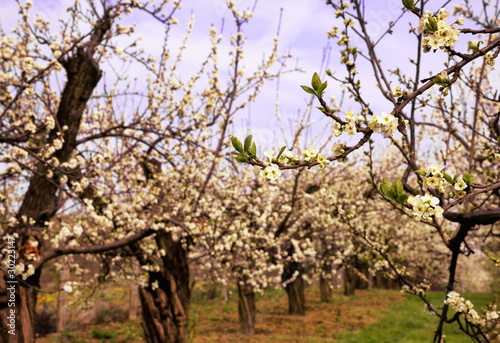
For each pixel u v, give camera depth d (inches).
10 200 265.9
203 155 304.0
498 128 174.2
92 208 203.2
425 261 810.8
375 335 510.3
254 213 434.9
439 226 137.8
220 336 510.6
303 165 70.2
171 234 325.1
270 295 871.1
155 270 299.4
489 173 187.0
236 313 682.2
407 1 73.4
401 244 690.2
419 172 74.6
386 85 150.4
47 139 233.5
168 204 298.8
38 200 231.5
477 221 122.1
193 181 323.6
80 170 229.9
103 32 256.5
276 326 586.6
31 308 225.5
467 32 70.9
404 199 69.6
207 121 319.6
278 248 473.4
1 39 229.9
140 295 321.1
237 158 69.1
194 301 767.1
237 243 368.8
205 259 378.9
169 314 313.9
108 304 680.4
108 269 321.1
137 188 291.4
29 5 237.3
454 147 166.7
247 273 441.4
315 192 509.7
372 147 141.2
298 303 679.1
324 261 588.1
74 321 564.7
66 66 240.8
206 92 322.7
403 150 145.4
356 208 496.4
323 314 685.3
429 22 70.7
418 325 534.3
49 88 270.2
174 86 308.5
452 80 71.9
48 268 660.1
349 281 911.7
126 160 317.7
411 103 150.3
